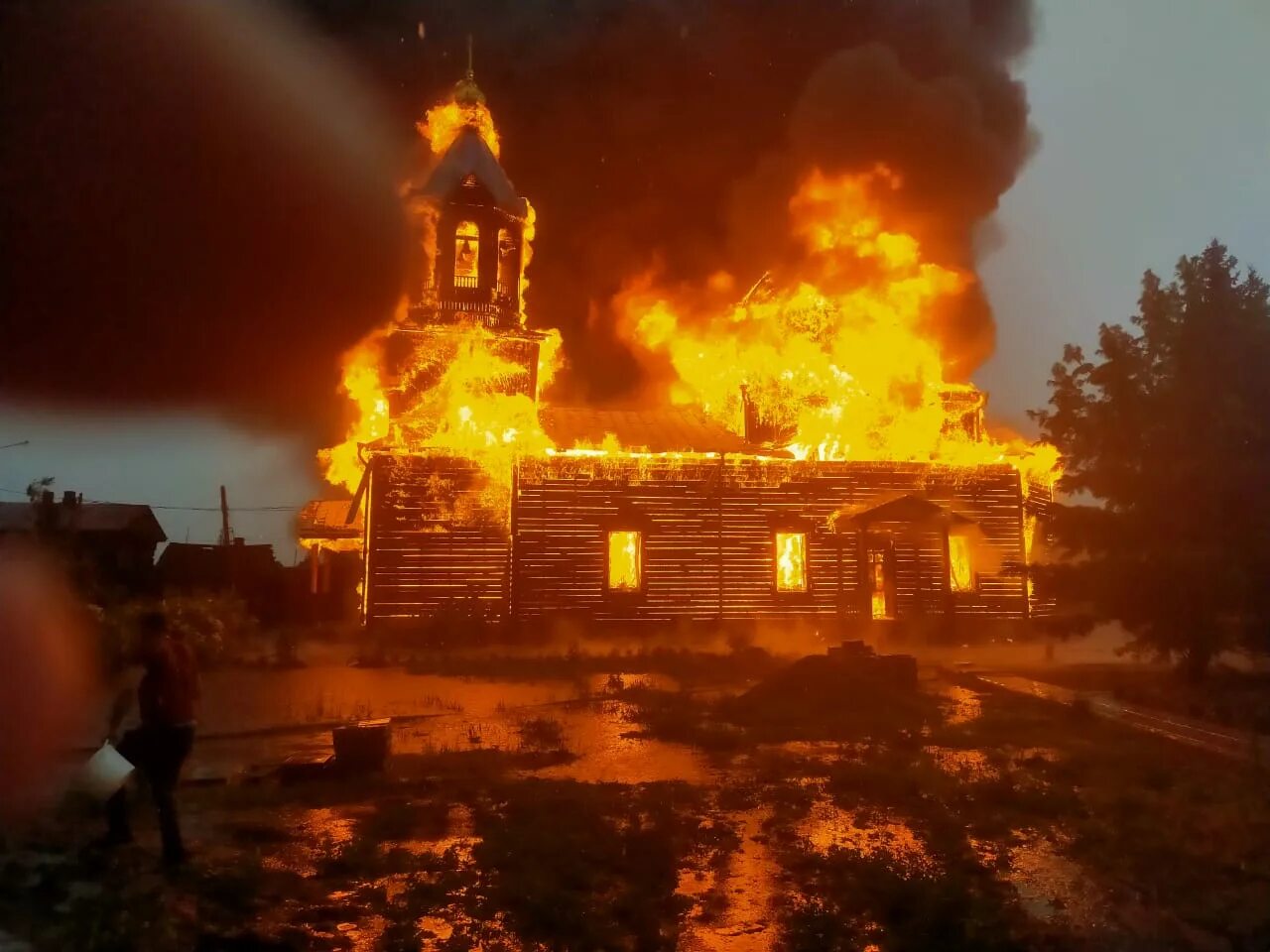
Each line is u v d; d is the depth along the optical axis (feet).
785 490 101.24
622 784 33.19
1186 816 28.81
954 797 30.99
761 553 99.35
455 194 108.88
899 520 93.50
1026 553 104.27
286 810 30.17
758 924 20.74
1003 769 35.29
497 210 110.22
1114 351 57.77
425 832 27.61
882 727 44.24
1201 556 51.60
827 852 25.44
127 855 24.82
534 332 108.78
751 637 94.99
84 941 19.21
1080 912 21.38
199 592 82.23
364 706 51.31
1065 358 60.54
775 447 107.45
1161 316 57.11
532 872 23.40
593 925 20.11
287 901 21.90
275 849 25.98
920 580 100.32
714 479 99.50
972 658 75.97
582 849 25.13
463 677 64.75
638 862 24.18
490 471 95.66
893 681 54.49
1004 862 24.47
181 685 24.93
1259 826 27.48
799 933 19.83
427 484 94.38
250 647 78.64
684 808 30.17
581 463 97.40
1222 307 55.52
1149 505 54.80
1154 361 57.21
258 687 59.77
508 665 70.18
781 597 98.68
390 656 76.28
